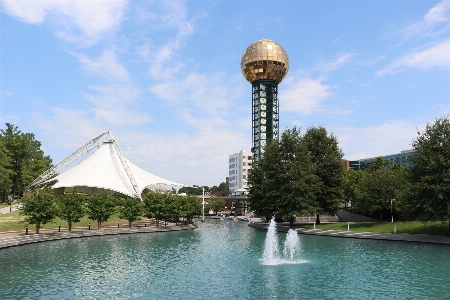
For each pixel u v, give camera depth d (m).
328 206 71.06
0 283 25.61
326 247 44.06
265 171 74.25
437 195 45.31
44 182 98.62
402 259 34.38
